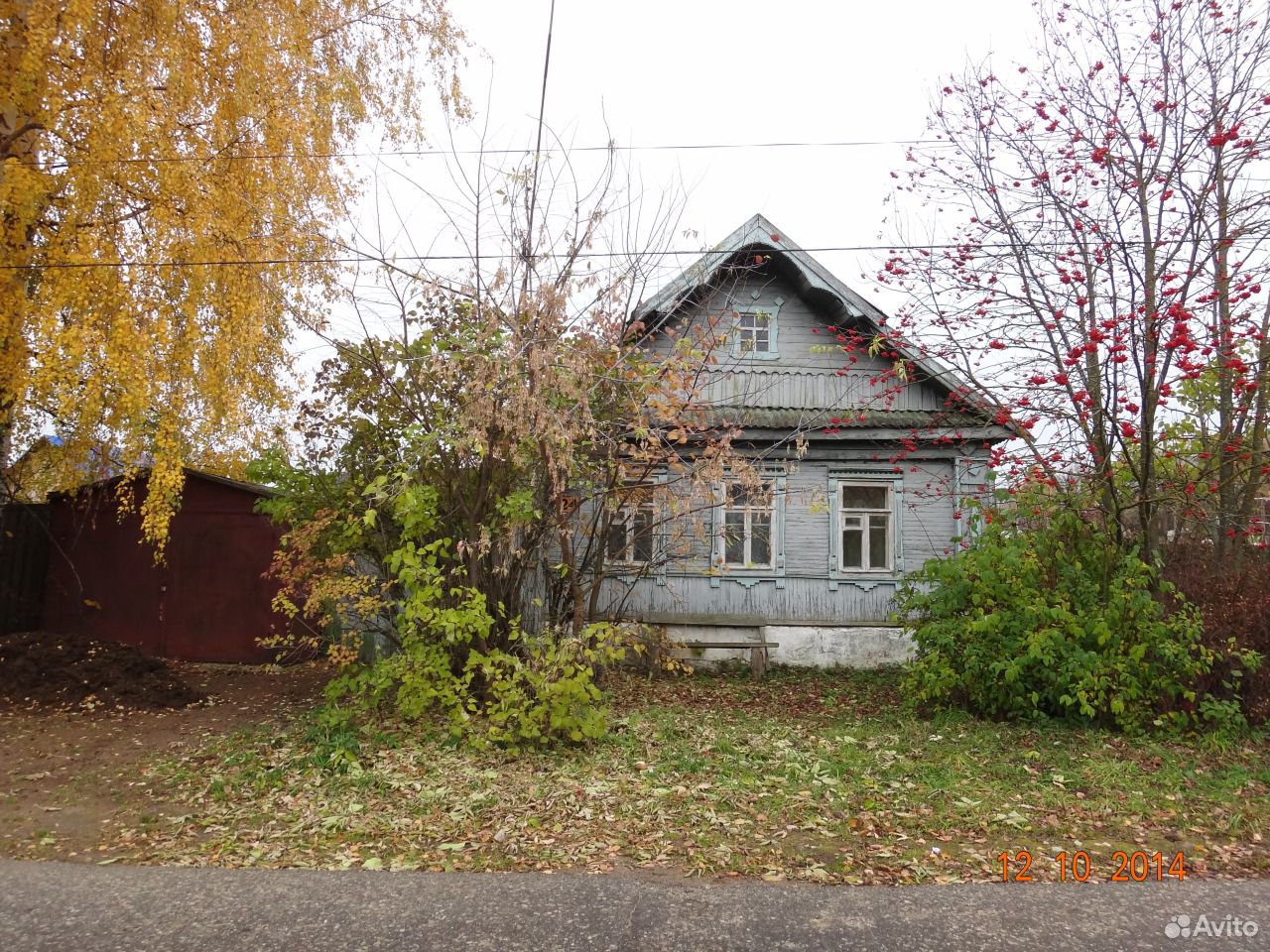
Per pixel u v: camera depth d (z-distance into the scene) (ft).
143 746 24.35
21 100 28.22
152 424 32.01
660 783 20.77
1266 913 13.55
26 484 39.58
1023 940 12.51
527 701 23.35
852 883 14.82
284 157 31.76
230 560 40.24
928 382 43.27
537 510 26.27
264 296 31.12
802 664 41.68
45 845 16.72
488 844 16.67
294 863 15.58
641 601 42.14
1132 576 27.37
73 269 27.40
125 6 29.30
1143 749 24.97
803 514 43.37
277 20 32.65
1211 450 28.68
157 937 12.42
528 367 24.13
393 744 23.76
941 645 29.04
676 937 12.53
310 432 29.81
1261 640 26.99
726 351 42.34
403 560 24.45
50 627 39.88
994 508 31.63
